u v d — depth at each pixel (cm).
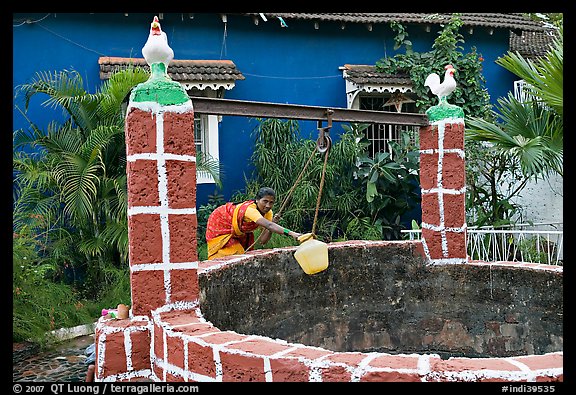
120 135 768
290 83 976
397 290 536
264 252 480
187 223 330
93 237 752
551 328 462
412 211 1017
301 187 875
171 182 326
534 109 764
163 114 324
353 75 972
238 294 434
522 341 480
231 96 942
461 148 512
